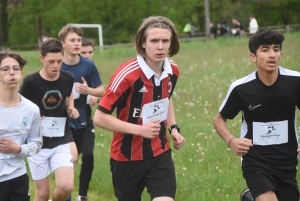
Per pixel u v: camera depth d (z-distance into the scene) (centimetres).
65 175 1460
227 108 1230
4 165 1241
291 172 1202
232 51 5144
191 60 4822
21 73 1252
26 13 14450
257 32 1159
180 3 13638
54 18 13712
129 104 1210
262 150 1192
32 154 1273
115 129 1186
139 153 1227
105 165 2012
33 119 1279
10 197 1264
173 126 1309
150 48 1175
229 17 13100
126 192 1264
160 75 1218
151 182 1232
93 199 1841
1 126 1240
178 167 1839
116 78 1190
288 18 12256
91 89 1747
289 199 1205
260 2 12306
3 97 1246
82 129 1795
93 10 13400
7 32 14800
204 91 3059
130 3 13375
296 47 3344
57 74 1530
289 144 1195
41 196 1519
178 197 1653
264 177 1174
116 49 7462
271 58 1133
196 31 11675
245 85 1190
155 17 1202
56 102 1530
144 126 1170
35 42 14638
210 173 1762
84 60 1802
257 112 1186
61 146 1523
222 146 1975
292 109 1187
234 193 1605
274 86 1170
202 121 2398
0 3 14588
